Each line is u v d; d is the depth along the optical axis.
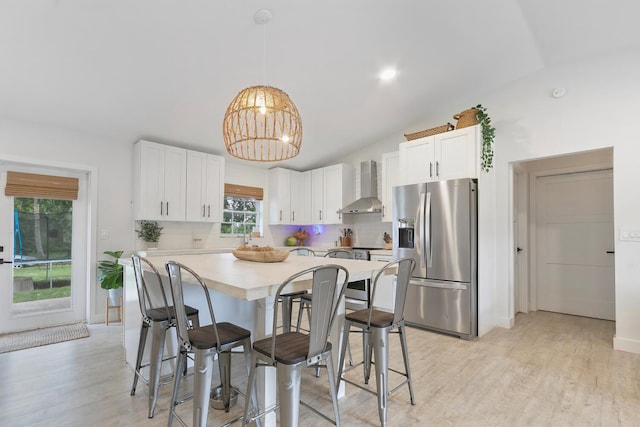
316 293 1.38
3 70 2.69
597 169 4.23
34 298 3.64
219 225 5.05
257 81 3.29
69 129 3.72
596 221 4.27
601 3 2.61
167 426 1.83
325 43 2.90
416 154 4.02
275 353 1.46
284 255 2.44
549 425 1.88
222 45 2.74
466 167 3.60
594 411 2.02
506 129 3.83
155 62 2.83
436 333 3.58
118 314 3.96
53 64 2.70
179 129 4.00
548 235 4.62
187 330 1.66
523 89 3.71
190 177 4.41
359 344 3.19
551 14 2.76
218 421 1.90
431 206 3.64
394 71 3.47
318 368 2.43
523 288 4.51
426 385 2.35
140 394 2.20
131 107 3.45
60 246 3.82
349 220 5.44
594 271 4.26
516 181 4.57
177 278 1.59
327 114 4.22
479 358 2.86
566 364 2.72
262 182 5.69
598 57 3.25
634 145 3.02
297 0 2.40
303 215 5.79
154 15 2.36
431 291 3.61
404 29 2.85
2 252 3.45
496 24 2.88
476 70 3.56
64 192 3.80
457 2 2.61
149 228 4.17
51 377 2.44
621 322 3.03
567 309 4.44
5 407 2.03
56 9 2.21
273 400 1.76
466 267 3.39
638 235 2.95
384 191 4.81
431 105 4.29
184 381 2.40
